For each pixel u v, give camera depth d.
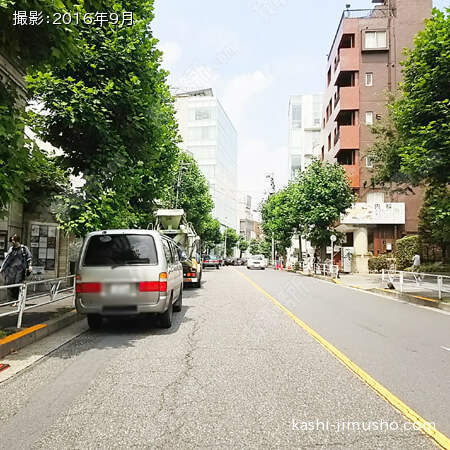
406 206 33.34
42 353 6.43
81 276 7.75
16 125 5.86
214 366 5.77
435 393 4.77
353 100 34.50
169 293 8.38
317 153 51.78
